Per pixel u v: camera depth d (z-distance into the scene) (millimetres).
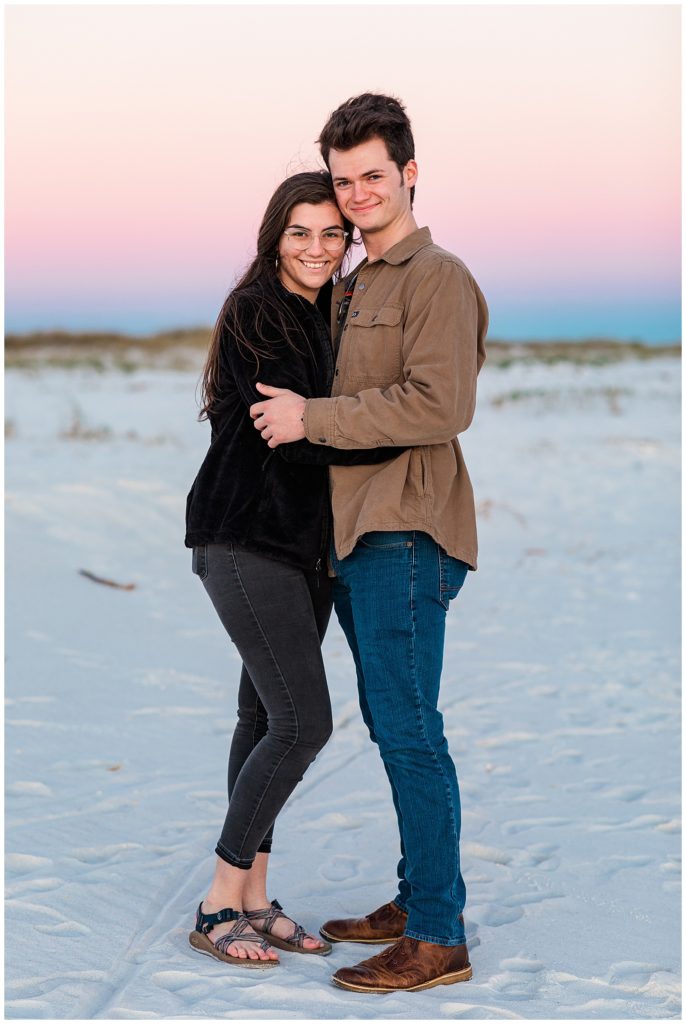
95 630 6496
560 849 3939
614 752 4977
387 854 3885
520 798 4422
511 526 10617
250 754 3236
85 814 4074
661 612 7629
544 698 5777
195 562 3256
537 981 3027
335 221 3176
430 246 3121
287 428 3002
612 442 16469
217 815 4148
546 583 8500
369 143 3045
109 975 2990
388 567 3033
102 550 8078
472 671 6266
